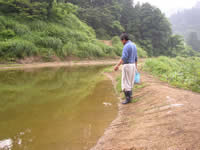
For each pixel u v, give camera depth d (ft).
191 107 6.79
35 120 7.32
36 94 11.53
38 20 44.62
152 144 4.62
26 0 43.14
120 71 24.09
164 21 139.13
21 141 5.58
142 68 23.35
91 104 9.91
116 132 6.27
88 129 6.63
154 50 131.95
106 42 80.69
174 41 143.95
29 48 34.81
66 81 16.80
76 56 47.29
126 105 9.75
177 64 28.37
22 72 22.67
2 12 40.45
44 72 23.47
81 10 93.15
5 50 31.24
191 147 3.97
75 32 52.95
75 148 5.23
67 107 9.18
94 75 21.68
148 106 8.44
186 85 12.47
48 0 48.32
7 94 11.32
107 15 105.91
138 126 6.31
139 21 136.46
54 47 41.78
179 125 5.32
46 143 5.50
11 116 7.66
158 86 12.02
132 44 9.70
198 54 161.99
